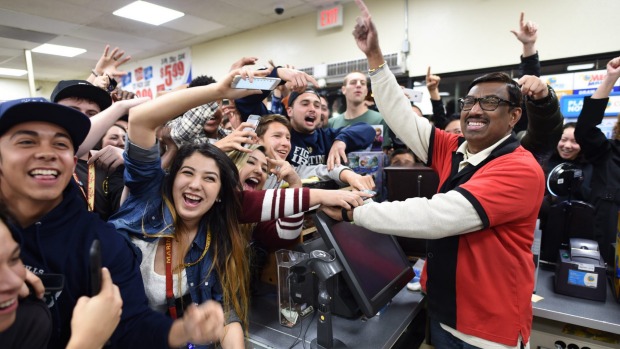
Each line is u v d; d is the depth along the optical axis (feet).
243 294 3.64
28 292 1.91
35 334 1.98
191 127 4.63
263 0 14.23
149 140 3.17
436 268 3.97
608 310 4.40
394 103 4.99
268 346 3.63
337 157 5.44
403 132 5.01
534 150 5.18
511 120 3.88
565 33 10.69
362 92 9.20
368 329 3.83
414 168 5.65
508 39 11.55
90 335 1.88
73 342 1.85
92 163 4.52
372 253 4.28
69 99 4.63
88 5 14.15
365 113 9.32
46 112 2.14
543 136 4.92
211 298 3.45
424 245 5.63
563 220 5.45
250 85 3.28
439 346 4.11
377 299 3.70
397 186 5.78
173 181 3.34
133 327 2.66
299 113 6.20
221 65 19.48
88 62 23.70
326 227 3.71
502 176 3.47
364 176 4.84
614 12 10.01
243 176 4.36
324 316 3.43
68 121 2.25
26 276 1.92
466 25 12.28
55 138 2.23
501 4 11.59
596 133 6.06
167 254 3.32
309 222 4.83
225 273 3.51
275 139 5.05
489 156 3.82
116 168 4.54
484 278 3.59
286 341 3.66
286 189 3.94
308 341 3.66
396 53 13.60
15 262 1.82
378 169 6.15
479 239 3.63
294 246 4.36
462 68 12.48
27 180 2.16
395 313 4.18
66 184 2.37
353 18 14.66
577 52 10.58
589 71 10.59
